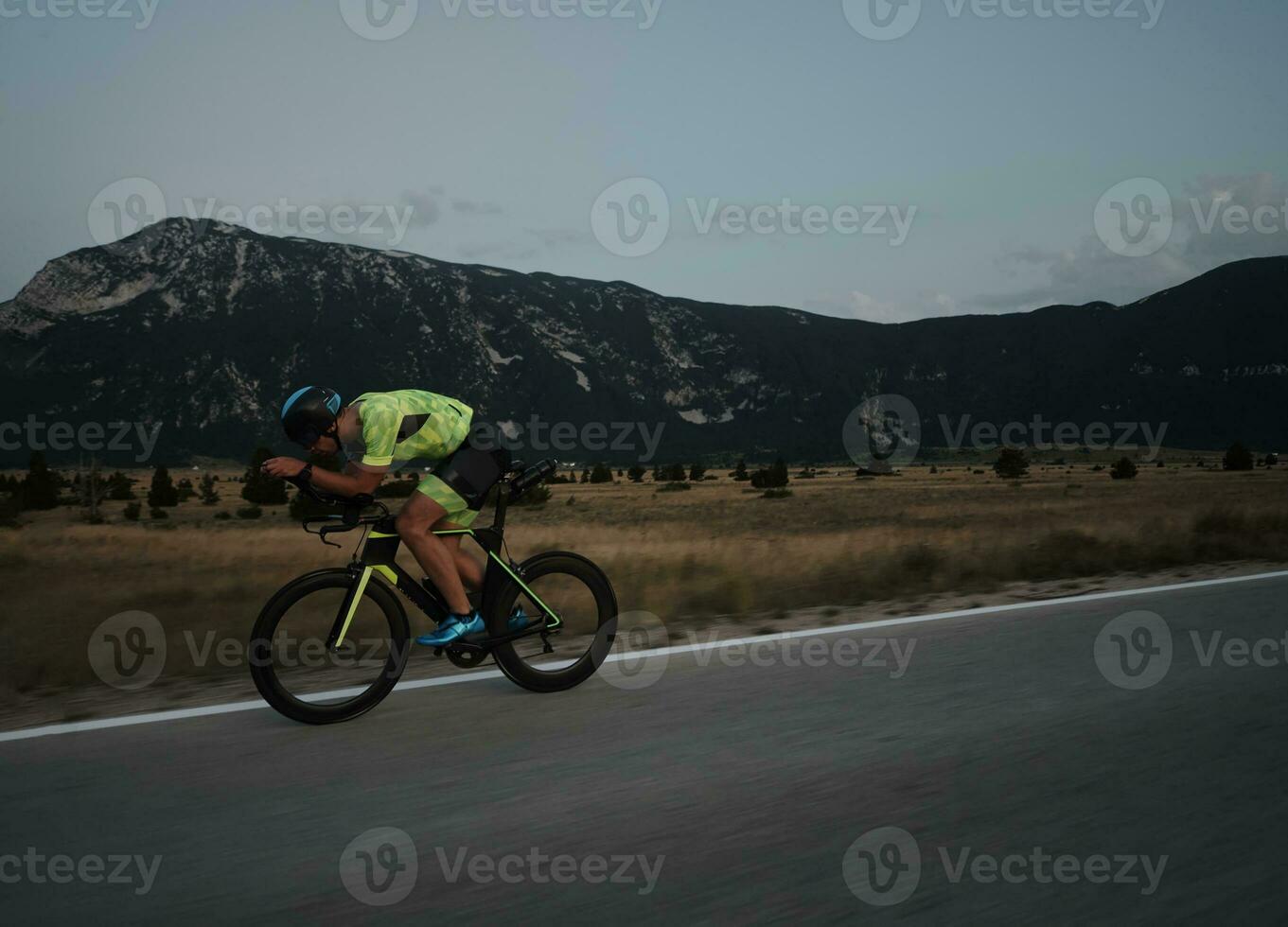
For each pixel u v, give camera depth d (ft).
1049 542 37.93
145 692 16.30
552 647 15.58
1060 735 12.54
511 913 7.85
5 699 16.12
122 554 55.06
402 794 10.66
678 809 10.12
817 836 9.36
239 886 8.40
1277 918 7.61
